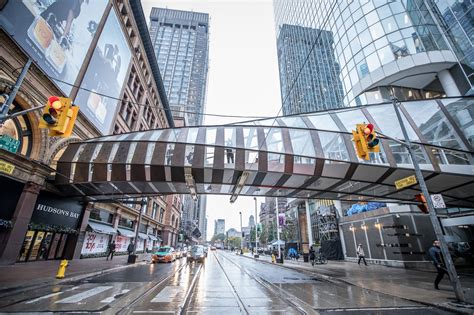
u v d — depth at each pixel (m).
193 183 15.80
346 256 29.14
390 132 13.56
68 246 20.91
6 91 13.92
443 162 13.11
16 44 14.10
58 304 6.88
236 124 15.00
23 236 14.91
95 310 6.36
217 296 8.77
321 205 36.97
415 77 24.77
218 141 14.55
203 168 14.34
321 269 19.39
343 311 6.93
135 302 7.43
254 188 18.86
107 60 25.78
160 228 52.97
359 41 28.17
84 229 22.34
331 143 13.34
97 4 23.50
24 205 15.07
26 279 10.07
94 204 24.23
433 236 21.64
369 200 20.45
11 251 14.12
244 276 15.23
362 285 11.30
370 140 8.10
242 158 14.27
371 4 27.91
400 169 12.77
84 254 23.23
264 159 14.23
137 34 34.81
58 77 18.00
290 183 16.55
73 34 19.78
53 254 19.55
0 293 7.92
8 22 13.77
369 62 26.59
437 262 10.23
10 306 6.51
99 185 17.91
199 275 15.22
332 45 35.28
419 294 9.11
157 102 47.28
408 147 9.63
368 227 25.72
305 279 14.03
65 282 10.81
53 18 17.34
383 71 25.09
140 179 15.91
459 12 21.64
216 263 26.42
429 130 13.58
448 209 22.08
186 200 112.19
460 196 16.64
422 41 23.95
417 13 25.20
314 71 52.91
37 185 15.98
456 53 22.17
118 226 31.33
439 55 22.67
